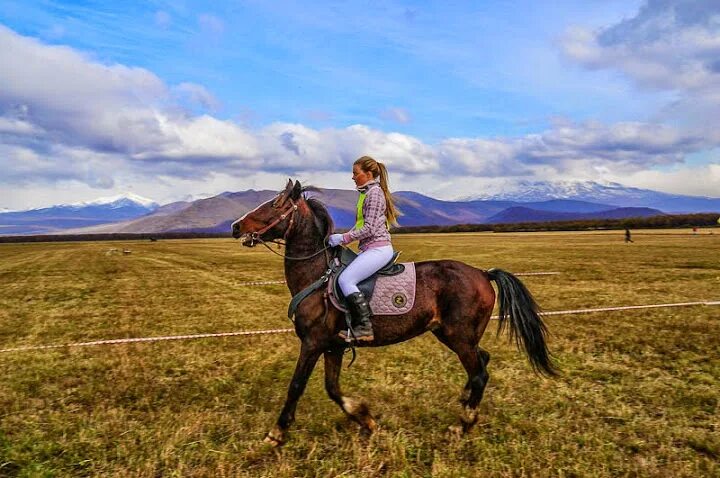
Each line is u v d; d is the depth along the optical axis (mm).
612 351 8039
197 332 10266
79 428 5207
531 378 6703
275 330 10047
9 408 5918
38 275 24984
